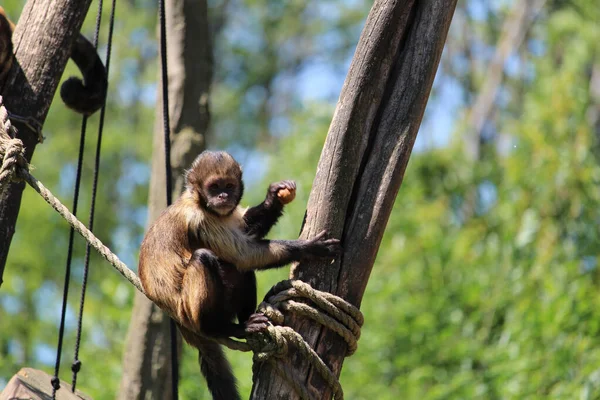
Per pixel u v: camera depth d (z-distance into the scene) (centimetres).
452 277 1791
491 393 1517
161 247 858
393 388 1664
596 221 1711
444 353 1636
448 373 1631
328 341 761
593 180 1741
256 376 763
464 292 1700
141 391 1265
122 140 3281
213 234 855
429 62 802
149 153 3378
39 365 2438
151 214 1317
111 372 1573
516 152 1850
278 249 809
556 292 1538
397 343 1683
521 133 1866
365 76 790
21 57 934
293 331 748
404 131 792
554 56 2577
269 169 2212
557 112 1842
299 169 2062
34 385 926
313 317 754
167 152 1029
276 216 901
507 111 3178
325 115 2233
